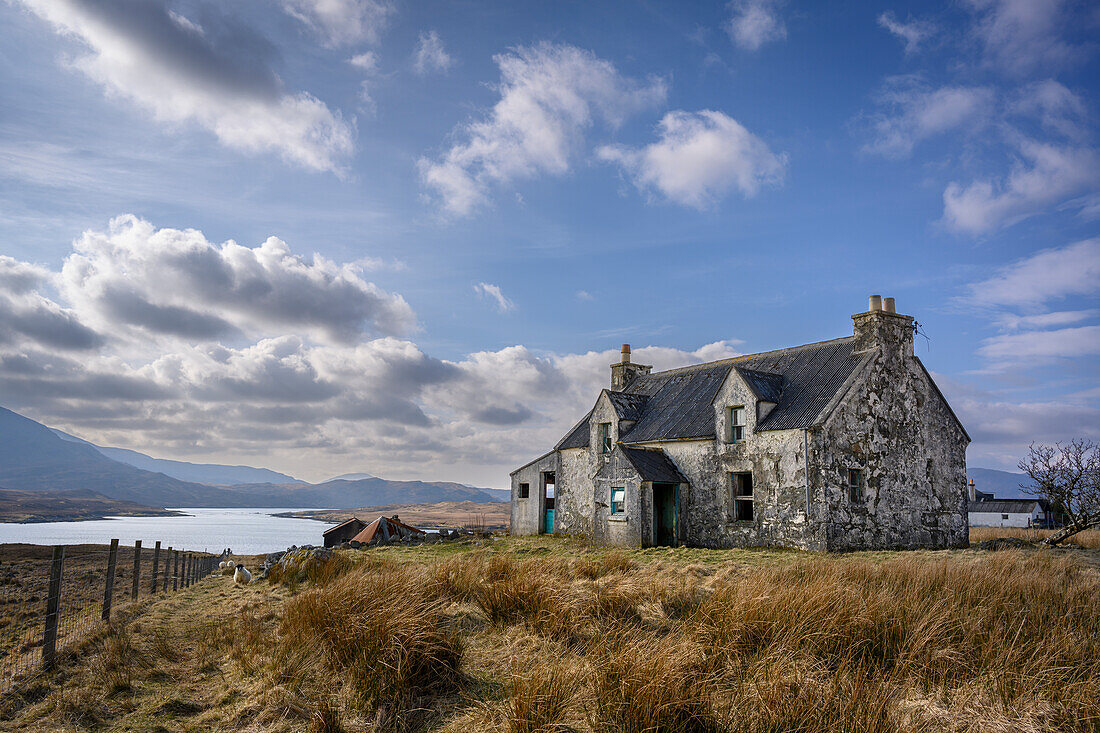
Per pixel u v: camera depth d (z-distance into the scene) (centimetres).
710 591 1242
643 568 1694
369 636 891
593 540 3053
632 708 664
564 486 3619
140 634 1165
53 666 943
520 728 650
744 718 662
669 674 703
